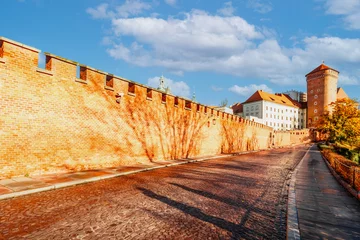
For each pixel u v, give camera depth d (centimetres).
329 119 4222
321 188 1002
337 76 9800
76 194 807
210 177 1241
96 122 1345
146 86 1744
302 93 11806
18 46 987
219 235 519
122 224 558
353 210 691
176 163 1772
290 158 2692
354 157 2759
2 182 885
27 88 1015
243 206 739
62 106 1159
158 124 1892
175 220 596
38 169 1054
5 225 532
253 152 3706
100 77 1374
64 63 1173
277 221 625
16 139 976
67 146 1180
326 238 501
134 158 1636
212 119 2811
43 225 539
